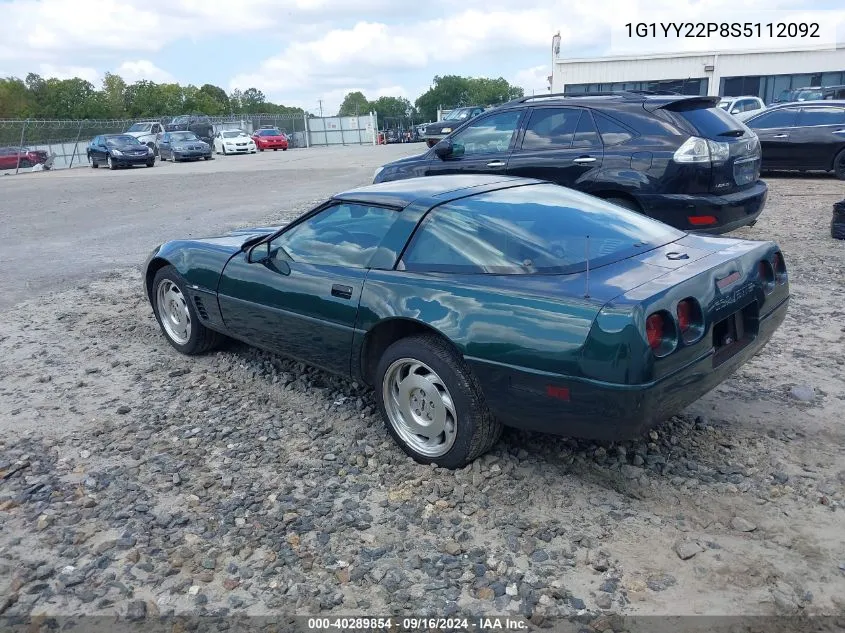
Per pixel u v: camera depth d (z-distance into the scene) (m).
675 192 6.85
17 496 3.55
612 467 3.67
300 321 4.21
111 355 5.58
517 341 3.19
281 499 3.48
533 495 3.45
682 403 3.23
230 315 4.80
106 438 4.15
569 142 7.51
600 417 3.06
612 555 3.00
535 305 3.19
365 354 3.96
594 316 3.00
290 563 3.02
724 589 2.78
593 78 35.03
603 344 2.96
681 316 3.11
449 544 3.08
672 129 6.90
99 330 6.23
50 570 2.99
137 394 4.78
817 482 3.48
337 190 16.14
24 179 26.78
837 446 3.81
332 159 28.33
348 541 3.15
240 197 15.88
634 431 3.08
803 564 2.91
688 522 3.21
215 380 4.97
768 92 33.06
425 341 3.60
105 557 3.07
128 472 3.76
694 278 3.23
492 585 2.84
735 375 4.76
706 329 3.19
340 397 4.62
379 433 4.13
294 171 22.78
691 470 3.62
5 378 5.16
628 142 7.11
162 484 3.64
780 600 2.70
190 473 3.74
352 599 2.79
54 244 10.75
